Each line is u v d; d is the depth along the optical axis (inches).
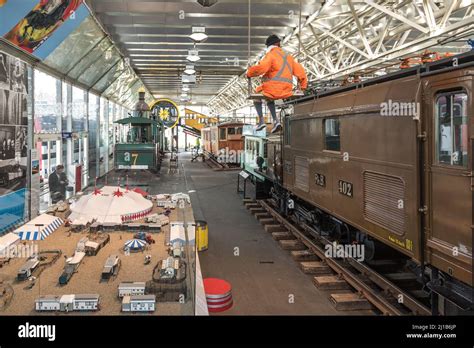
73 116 531.2
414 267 205.0
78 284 114.0
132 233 159.5
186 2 434.9
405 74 183.2
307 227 340.2
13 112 313.3
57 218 169.5
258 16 463.8
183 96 1368.1
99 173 707.4
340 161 245.8
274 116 295.3
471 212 135.7
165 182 700.0
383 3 421.7
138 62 783.7
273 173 439.8
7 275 119.5
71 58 439.2
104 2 430.3
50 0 287.7
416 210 165.0
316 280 243.1
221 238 363.9
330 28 500.4
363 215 216.2
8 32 277.9
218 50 653.3
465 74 139.0
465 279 139.8
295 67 287.6
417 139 164.4
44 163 448.8
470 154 136.1
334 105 255.0
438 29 340.8
